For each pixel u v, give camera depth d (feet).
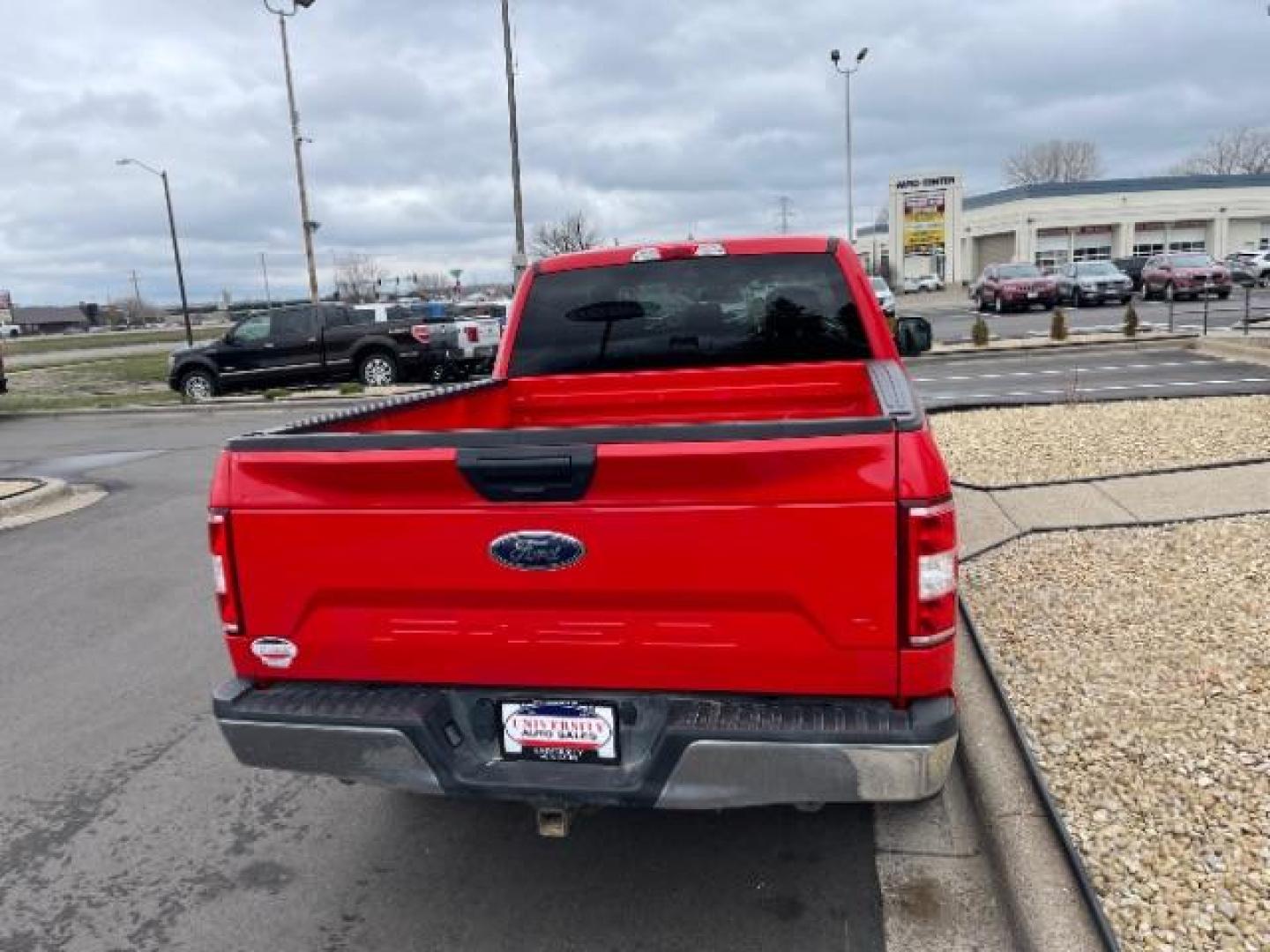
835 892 10.38
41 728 15.34
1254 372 46.68
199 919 10.43
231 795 13.10
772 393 14.42
